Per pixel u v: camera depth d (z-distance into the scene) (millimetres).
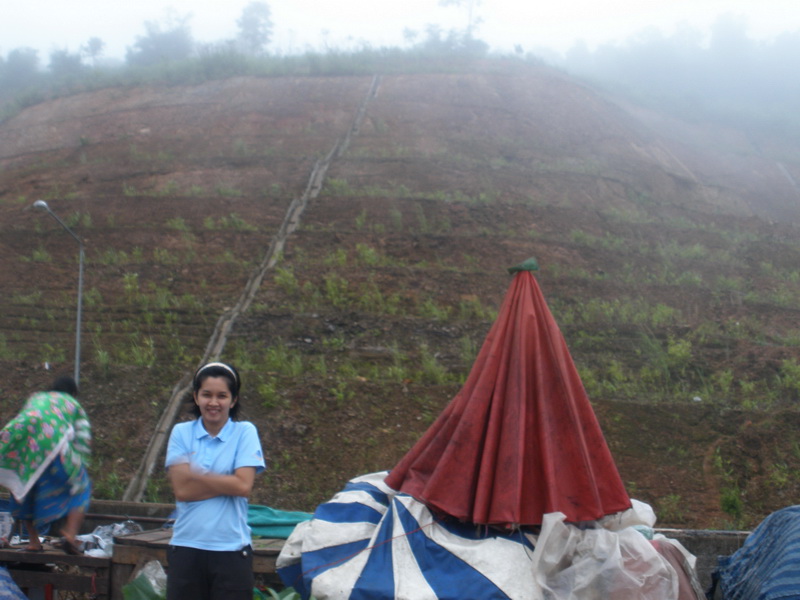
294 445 8977
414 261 15539
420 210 17719
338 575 4047
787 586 3936
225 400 3895
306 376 10477
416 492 4363
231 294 13758
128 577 4773
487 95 30094
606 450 4383
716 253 17609
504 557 4012
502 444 4266
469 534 4246
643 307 14023
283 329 12445
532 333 4461
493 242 16375
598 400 10203
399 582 3955
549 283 14758
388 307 13414
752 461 9148
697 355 12203
